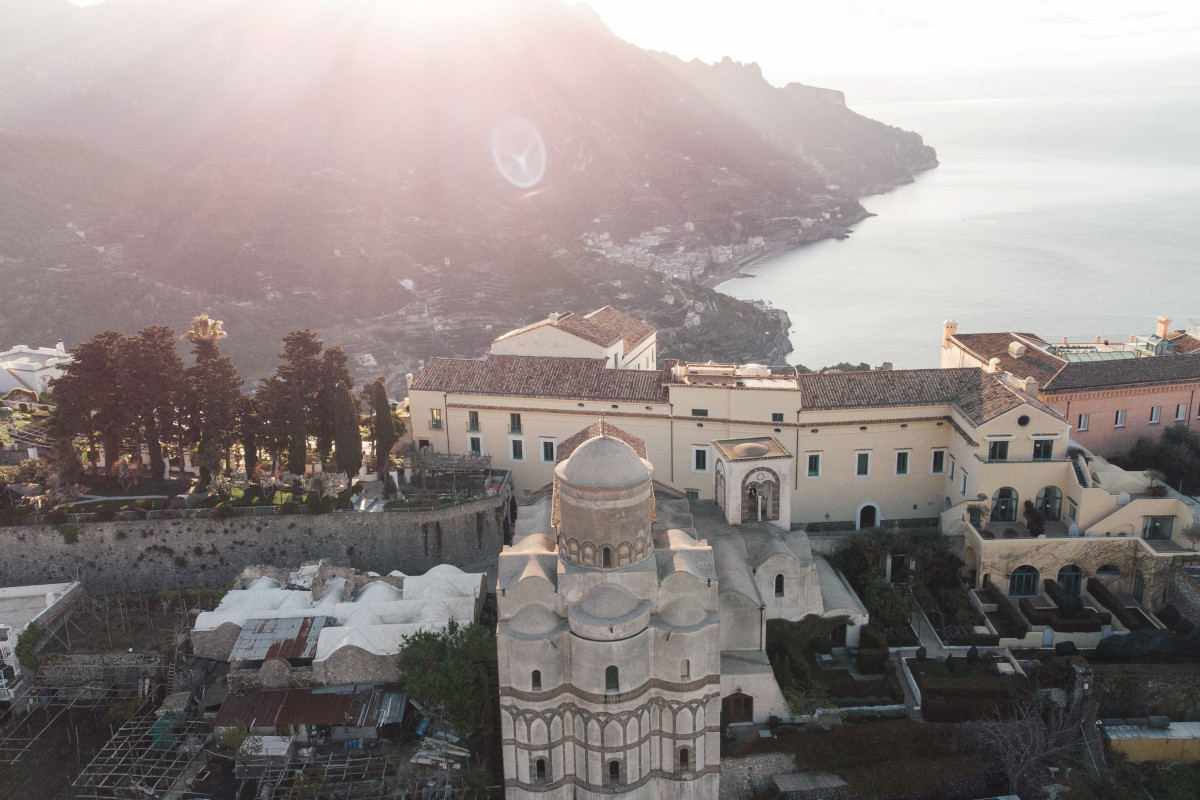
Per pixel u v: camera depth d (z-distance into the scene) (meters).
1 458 94.38
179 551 79.00
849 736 59.97
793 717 61.66
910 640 67.69
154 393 83.62
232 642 66.38
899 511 80.88
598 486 53.47
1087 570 71.62
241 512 78.75
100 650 68.94
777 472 69.12
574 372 86.75
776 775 59.31
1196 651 65.31
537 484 87.75
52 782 59.66
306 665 64.69
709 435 81.19
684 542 59.44
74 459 85.06
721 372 84.81
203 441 84.50
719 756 57.75
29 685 66.81
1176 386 85.44
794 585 65.62
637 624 53.75
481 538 80.50
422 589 70.38
